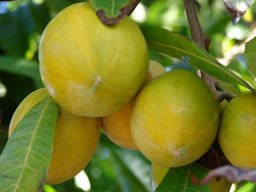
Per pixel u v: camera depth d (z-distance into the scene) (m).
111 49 0.48
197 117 0.48
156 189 0.52
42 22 0.89
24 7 0.89
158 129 0.49
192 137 0.48
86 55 0.47
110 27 0.48
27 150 0.49
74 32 0.48
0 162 0.48
